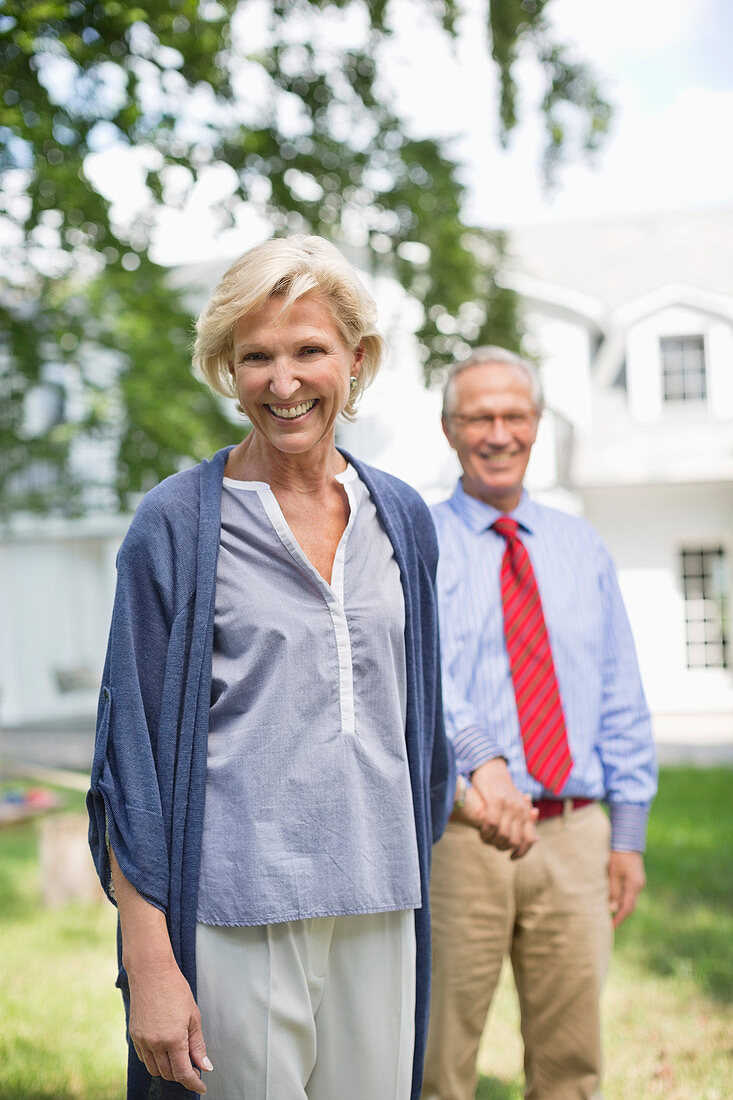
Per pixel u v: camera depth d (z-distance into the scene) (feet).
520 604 8.44
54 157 19.70
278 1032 5.31
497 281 26.68
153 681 5.42
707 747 40.01
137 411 27.07
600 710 8.71
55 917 17.16
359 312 5.55
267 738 5.33
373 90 21.02
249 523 5.55
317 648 5.43
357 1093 5.60
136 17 16.72
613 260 58.03
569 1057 8.31
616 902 8.71
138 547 5.44
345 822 5.37
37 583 63.82
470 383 8.83
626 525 54.80
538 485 51.96
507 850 7.72
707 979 13.29
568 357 55.47
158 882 5.17
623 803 8.70
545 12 19.62
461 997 8.15
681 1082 10.36
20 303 25.64
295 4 18.90
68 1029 11.97
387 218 23.71
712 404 54.95
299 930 5.37
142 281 25.40
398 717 5.66
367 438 52.01
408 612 5.84
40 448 30.37
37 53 17.25
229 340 5.57
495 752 7.80
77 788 19.40
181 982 5.16
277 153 21.66
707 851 21.01
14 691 62.54
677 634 54.03
